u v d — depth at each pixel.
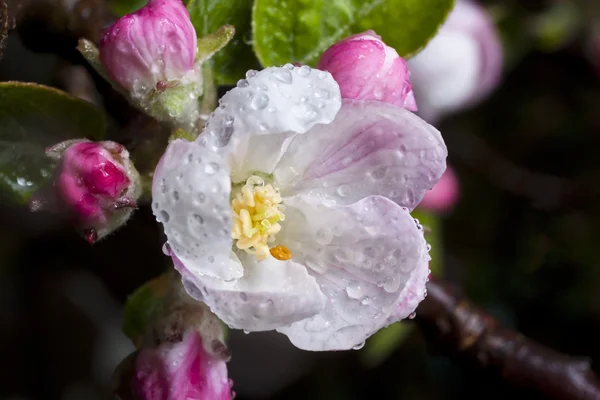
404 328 0.31
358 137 0.22
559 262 0.40
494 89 0.41
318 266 0.22
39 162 0.24
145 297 0.24
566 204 0.41
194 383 0.22
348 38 0.23
